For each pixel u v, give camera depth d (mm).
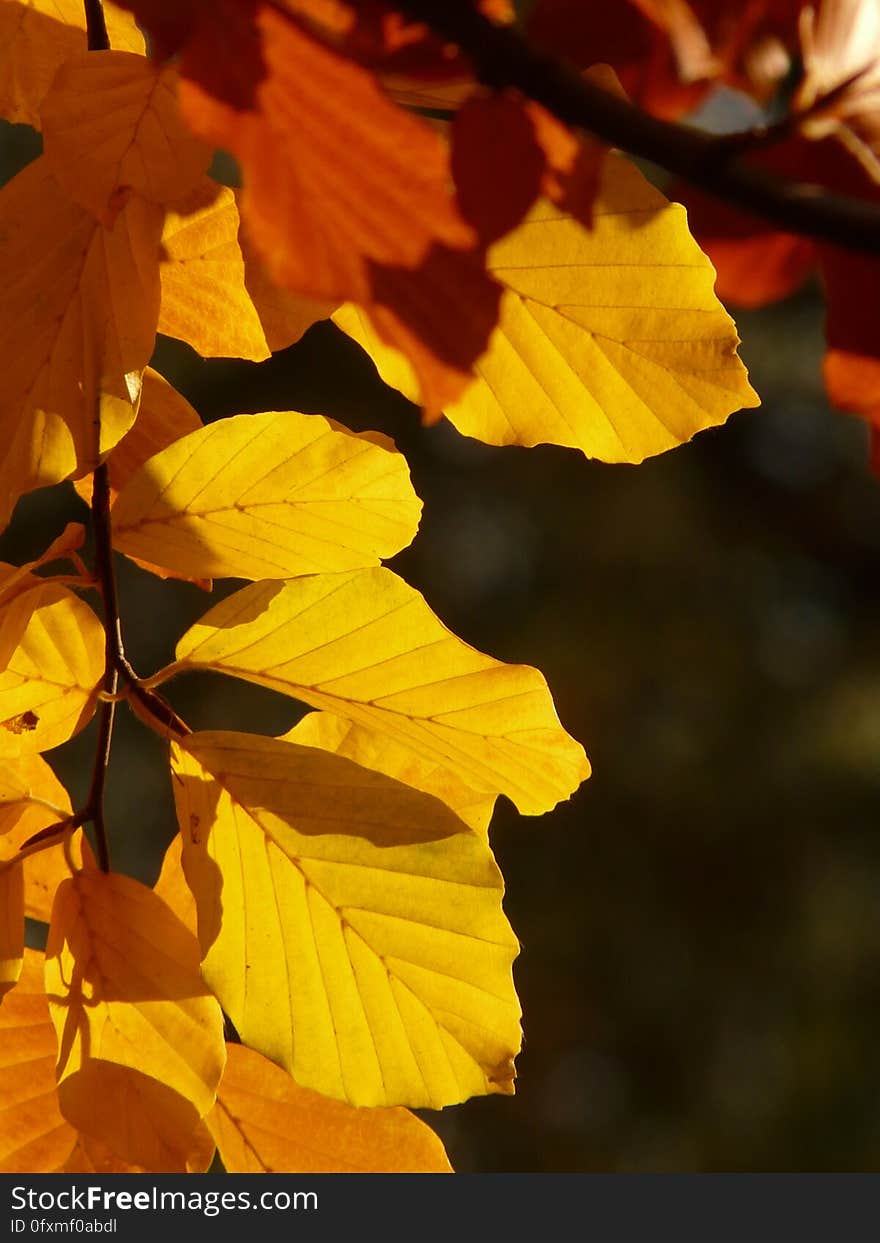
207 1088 841
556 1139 3289
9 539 3209
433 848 854
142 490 859
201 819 855
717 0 736
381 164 617
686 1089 3344
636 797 3332
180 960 848
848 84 736
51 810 857
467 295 623
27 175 837
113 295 839
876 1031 3346
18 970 841
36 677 862
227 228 868
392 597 860
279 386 3324
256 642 864
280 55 623
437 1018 854
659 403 841
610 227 825
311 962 854
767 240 766
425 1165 872
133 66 829
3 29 875
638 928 3340
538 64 641
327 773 855
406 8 639
